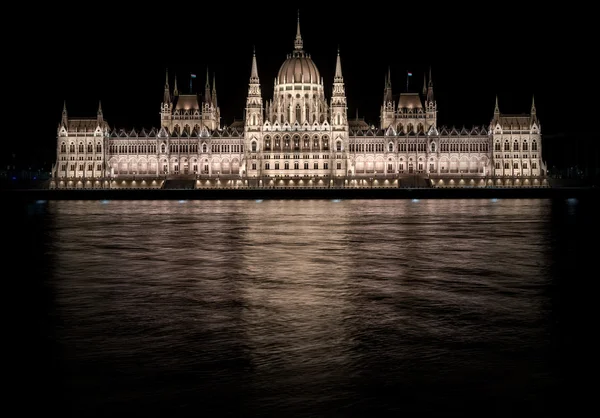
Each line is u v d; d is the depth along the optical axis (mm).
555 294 36594
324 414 19422
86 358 24406
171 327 28891
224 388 21391
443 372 22828
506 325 29125
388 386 21547
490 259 51781
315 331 28156
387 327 28797
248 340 26719
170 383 21812
